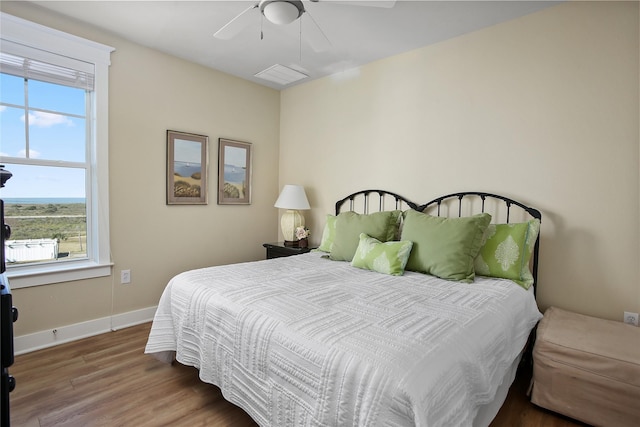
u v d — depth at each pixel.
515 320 1.65
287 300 1.60
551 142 2.19
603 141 2.02
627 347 1.61
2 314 0.89
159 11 2.27
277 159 3.98
